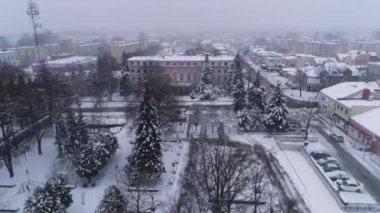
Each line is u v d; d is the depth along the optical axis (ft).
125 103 264.52
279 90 190.70
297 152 166.81
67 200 110.11
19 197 123.24
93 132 175.01
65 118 182.80
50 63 377.30
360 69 339.98
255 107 206.49
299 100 264.52
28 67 418.92
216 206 102.53
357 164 150.61
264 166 141.18
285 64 426.10
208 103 258.57
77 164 133.28
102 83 288.71
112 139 153.28
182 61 313.32
